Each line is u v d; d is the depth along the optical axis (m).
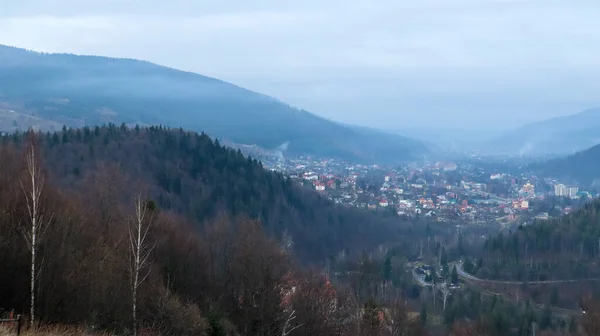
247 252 41.44
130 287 27.08
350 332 40.25
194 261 38.25
